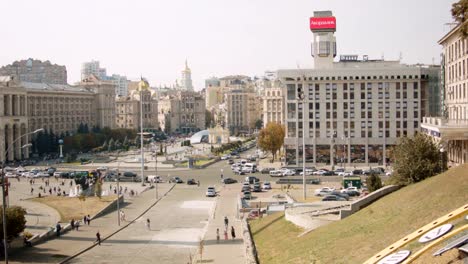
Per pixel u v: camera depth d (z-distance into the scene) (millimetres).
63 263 78562
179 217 122375
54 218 118812
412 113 199000
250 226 96250
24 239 89500
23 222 83438
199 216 123188
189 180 180250
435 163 83125
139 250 88688
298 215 80000
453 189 58250
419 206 59125
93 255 84938
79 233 103375
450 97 139625
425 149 83625
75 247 90125
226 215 120250
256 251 73125
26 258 80938
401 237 52125
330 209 84438
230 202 139625
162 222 116312
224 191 161625
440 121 116688
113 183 185375
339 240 61219
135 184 182375
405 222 56344
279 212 98250
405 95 199250
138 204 142500
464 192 56094
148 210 133375
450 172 64250
